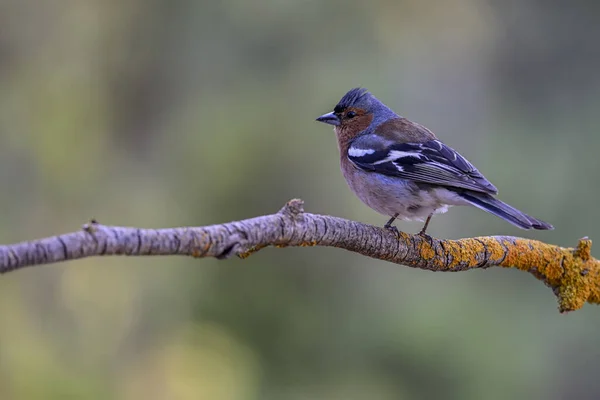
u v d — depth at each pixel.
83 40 16.05
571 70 18.31
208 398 13.39
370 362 13.01
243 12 14.94
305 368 13.22
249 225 4.86
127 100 15.86
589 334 13.85
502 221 14.59
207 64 15.17
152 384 13.56
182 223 13.88
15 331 12.96
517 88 18.28
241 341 13.55
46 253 3.84
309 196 13.58
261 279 13.57
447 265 6.65
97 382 13.07
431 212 8.01
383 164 7.97
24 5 15.82
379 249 6.13
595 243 14.96
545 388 13.54
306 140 13.84
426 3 16.55
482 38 18.03
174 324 13.85
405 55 16.00
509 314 13.50
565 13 18.38
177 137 14.71
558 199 15.49
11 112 15.29
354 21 15.00
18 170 14.82
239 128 13.98
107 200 15.00
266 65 14.82
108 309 13.75
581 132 17.31
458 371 12.74
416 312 12.96
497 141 17.08
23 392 12.53
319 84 14.39
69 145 15.35
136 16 15.83
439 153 7.94
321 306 13.34
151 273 13.95
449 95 17.22
